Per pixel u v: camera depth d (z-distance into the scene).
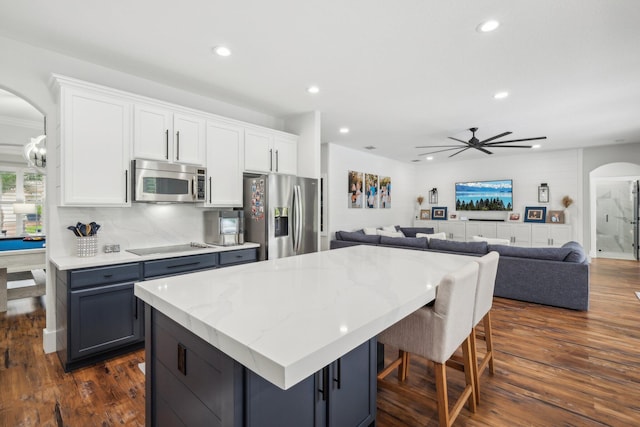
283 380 0.71
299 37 2.30
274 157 3.89
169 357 1.26
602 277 5.18
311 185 3.97
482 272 1.84
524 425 1.75
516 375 2.27
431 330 1.49
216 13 2.02
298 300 1.21
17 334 2.95
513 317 3.46
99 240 2.82
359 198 6.90
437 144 6.14
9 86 2.36
